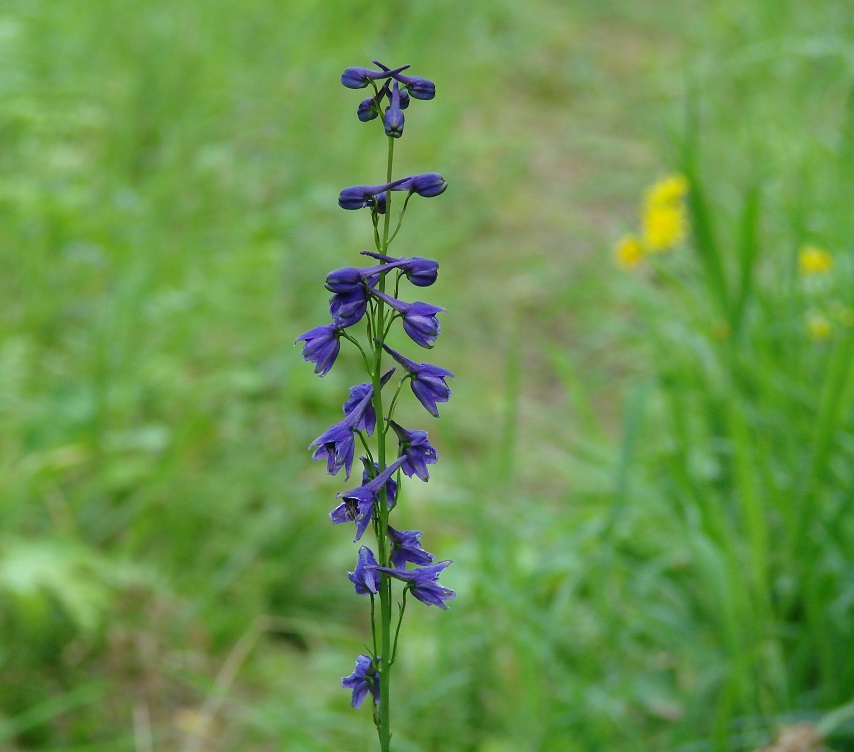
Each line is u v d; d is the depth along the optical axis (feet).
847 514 5.87
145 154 11.12
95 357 7.88
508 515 6.72
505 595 5.75
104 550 6.93
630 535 6.47
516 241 12.00
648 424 8.15
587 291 10.67
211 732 6.05
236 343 8.86
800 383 6.57
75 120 9.71
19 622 6.26
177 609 6.66
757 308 7.34
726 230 9.48
